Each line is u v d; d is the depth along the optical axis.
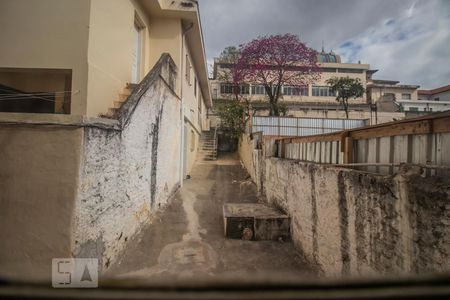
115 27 5.23
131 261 3.36
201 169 10.98
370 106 22.59
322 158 3.67
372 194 2.18
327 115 21.72
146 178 4.62
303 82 16.80
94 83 4.44
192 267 3.27
